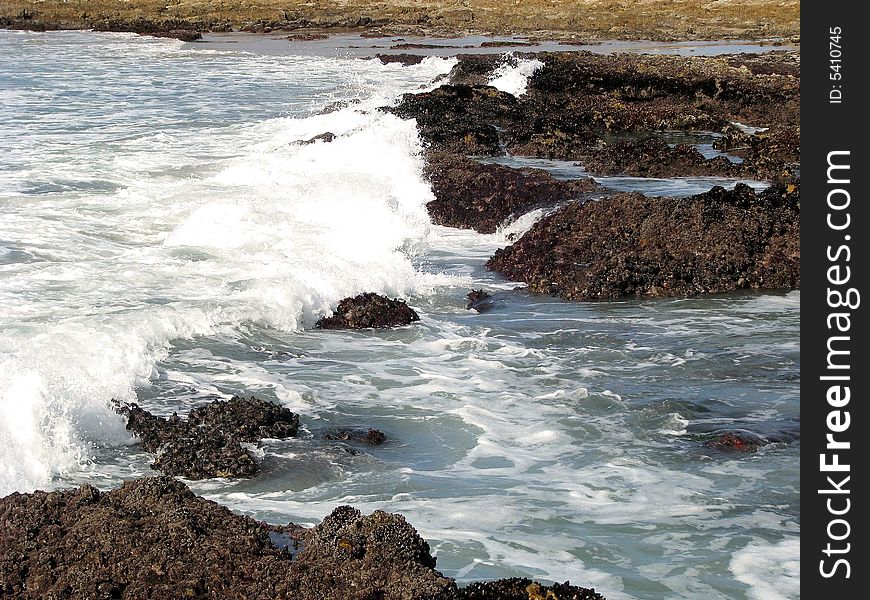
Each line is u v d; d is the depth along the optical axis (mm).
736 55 41938
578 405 9984
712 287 13914
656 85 31547
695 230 14805
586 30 57219
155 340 11258
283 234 15609
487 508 7809
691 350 11555
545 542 7273
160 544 6457
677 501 7977
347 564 6359
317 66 40562
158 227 15992
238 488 8133
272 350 11555
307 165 20281
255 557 6445
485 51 47250
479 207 17906
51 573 6270
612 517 7684
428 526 7484
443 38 54062
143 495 7008
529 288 14281
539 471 8547
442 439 9227
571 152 22875
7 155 20859
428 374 10898
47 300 12250
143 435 9000
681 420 9547
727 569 6961
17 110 26984
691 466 8625
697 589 6707
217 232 15516
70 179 18844
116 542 6465
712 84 30922
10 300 12141
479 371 10992
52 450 8594
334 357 11438
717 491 8148
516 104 28578
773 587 6746
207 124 25562
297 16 62625
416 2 70875
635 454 8859
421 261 15680
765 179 20219
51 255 14227
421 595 6004
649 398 10102
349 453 8820
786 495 8062
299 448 8859
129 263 14055
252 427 9062
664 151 21750
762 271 14086
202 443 8734
